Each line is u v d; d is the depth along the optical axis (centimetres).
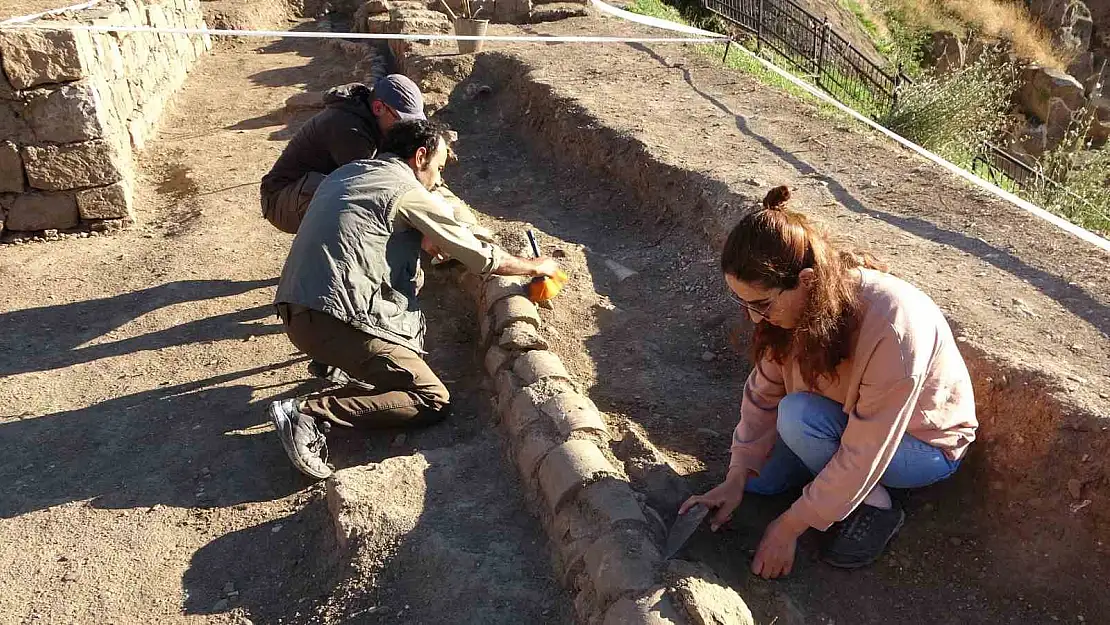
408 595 279
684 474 324
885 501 271
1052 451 279
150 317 477
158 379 418
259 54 1127
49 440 374
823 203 493
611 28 1041
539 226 573
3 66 555
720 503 276
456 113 788
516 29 1059
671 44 911
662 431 351
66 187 589
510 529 300
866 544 273
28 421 387
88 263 551
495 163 696
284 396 398
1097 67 2234
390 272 355
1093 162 721
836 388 256
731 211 491
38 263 554
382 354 348
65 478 352
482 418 370
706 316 436
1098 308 355
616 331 431
